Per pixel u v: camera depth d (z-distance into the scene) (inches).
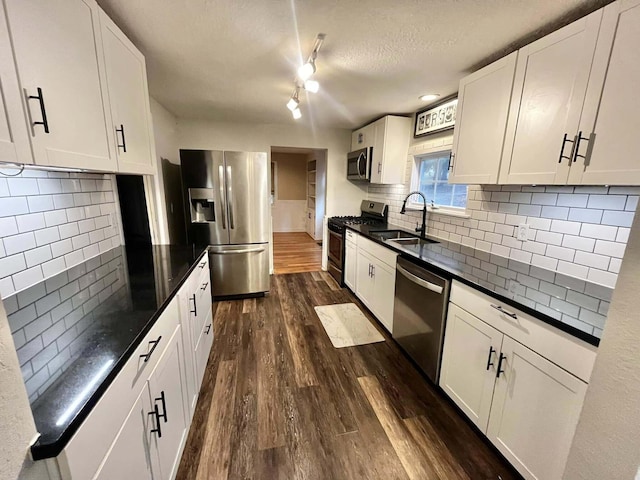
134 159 61.8
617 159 44.6
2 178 45.9
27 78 32.8
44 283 55.0
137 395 36.5
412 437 61.9
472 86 73.6
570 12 51.0
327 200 172.4
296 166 300.5
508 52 66.6
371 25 56.4
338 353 92.8
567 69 50.8
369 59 71.7
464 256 81.7
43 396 26.5
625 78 42.9
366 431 63.3
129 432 34.2
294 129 158.4
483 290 56.5
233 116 136.2
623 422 24.7
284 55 70.2
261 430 63.0
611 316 25.6
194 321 68.0
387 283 100.7
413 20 54.5
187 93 100.6
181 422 55.5
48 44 36.2
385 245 100.9
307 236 283.4
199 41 63.4
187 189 120.4
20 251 49.9
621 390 24.9
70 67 40.6
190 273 64.6
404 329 89.4
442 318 70.1
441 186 114.9
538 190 69.6
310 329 107.7
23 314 42.9
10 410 20.6
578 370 40.4
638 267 23.5
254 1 49.4
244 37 61.6
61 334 37.0
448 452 58.6
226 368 84.2
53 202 58.0
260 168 125.3
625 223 53.6
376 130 135.3
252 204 127.2
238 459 56.3
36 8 34.1
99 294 50.0
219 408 69.0
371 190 171.0
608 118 45.3
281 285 153.7
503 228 80.1
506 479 53.3
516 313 49.8
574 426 41.3
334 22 55.6
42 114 34.8
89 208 71.2
